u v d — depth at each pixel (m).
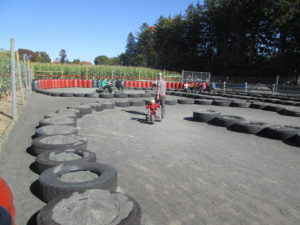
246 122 8.00
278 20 38.94
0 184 2.13
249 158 5.17
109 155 4.95
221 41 63.56
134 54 113.38
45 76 28.38
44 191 2.94
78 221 2.16
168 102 14.04
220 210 3.07
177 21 73.06
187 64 68.31
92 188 2.90
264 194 3.55
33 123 7.48
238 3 46.19
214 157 5.12
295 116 11.20
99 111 10.59
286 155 5.51
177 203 3.20
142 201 3.21
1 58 12.56
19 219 2.73
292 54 40.38
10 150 4.95
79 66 31.06
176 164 4.61
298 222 2.89
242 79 42.44
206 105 14.57
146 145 5.78
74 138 4.84
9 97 12.73
